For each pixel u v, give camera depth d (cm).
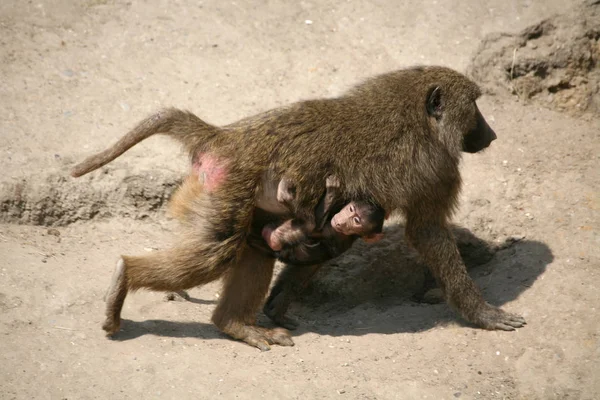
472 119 1059
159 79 1351
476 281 1141
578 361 952
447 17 1502
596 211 1183
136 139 937
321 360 940
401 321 1064
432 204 1020
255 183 918
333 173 954
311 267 1044
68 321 938
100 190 1162
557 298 1038
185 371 877
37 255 1046
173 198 942
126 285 898
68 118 1250
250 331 968
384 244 1177
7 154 1165
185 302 1052
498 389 918
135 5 1496
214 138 923
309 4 1536
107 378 850
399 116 1000
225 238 910
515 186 1238
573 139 1345
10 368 845
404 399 881
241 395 848
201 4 1515
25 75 1319
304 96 1338
